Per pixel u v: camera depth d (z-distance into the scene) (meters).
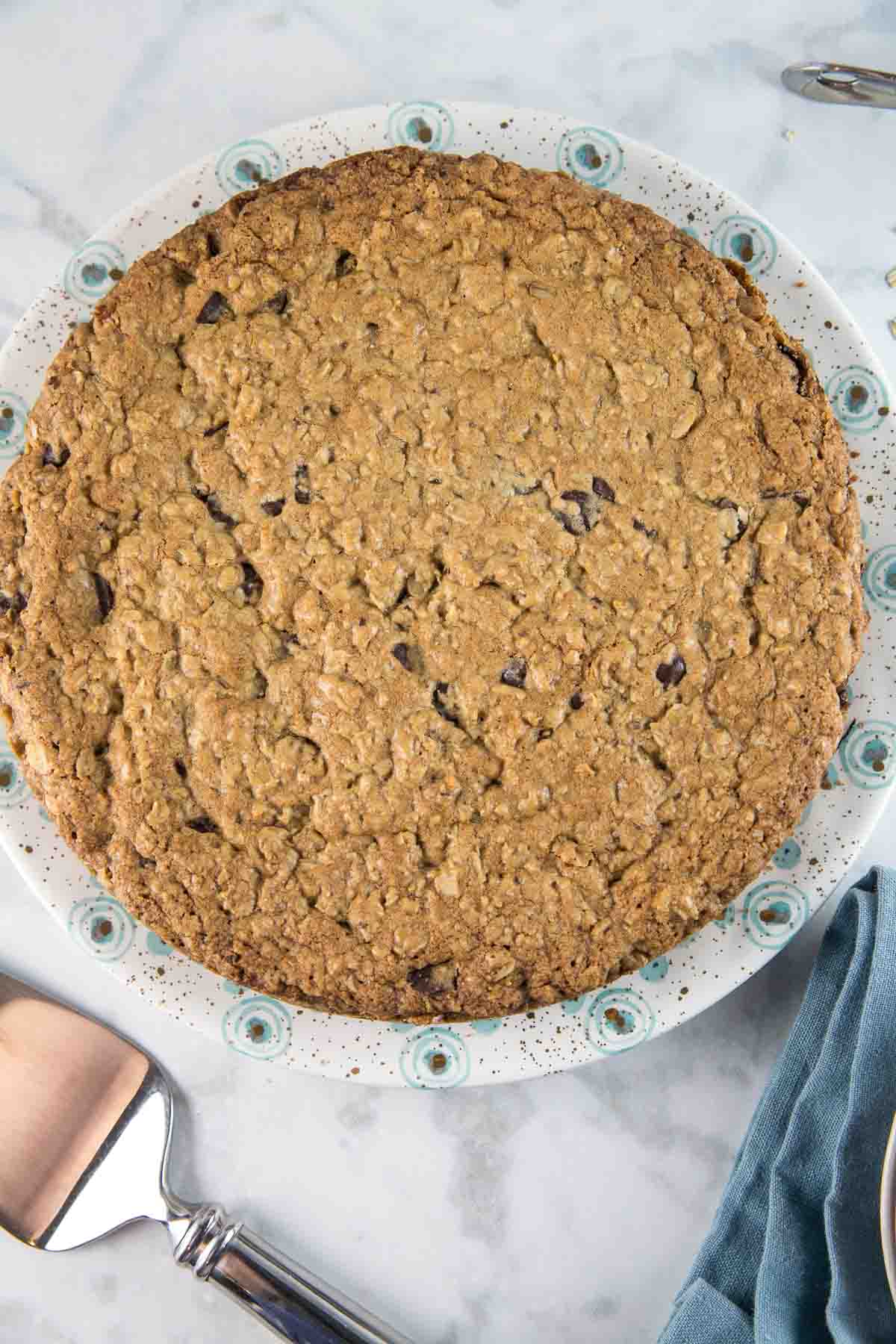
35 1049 0.51
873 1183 0.46
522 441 0.46
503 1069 0.48
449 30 0.53
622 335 0.47
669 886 0.46
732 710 0.46
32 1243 0.50
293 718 0.46
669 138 0.53
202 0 0.52
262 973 0.46
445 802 0.45
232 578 0.46
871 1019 0.47
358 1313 0.50
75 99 0.52
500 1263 0.51
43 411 0.46
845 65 0.52
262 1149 0.51
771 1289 0.47
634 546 0.46
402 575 0.46
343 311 0.47
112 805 0.46
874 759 0.48
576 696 0.46
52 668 0.46
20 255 0.52
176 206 0.49
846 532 0.47
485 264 0.47
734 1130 0.51
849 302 0.52
